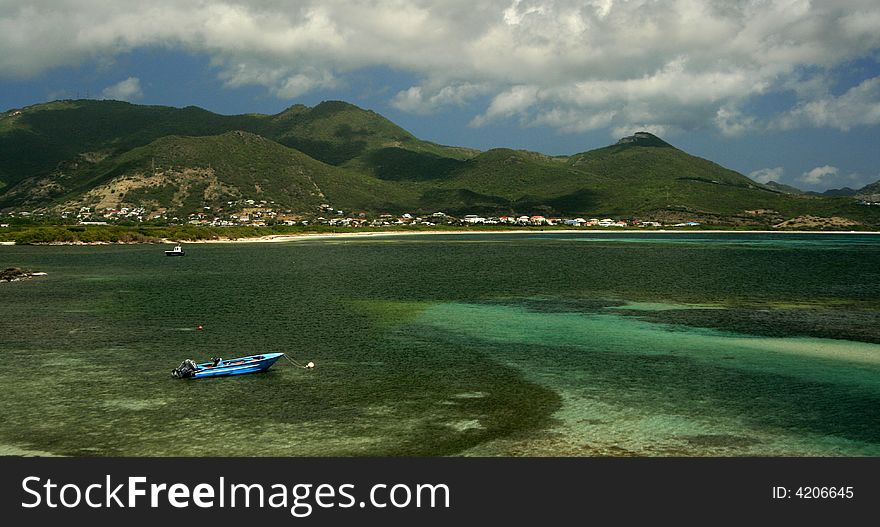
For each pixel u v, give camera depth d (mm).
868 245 189000
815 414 29469
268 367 36719
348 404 30703
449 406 30453
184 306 60875
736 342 44875
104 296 68062
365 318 54250
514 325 51219
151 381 34469
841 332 48625
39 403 30812
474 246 183750
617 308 60375
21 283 81000
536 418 28906
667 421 28562
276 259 127438
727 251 154500
